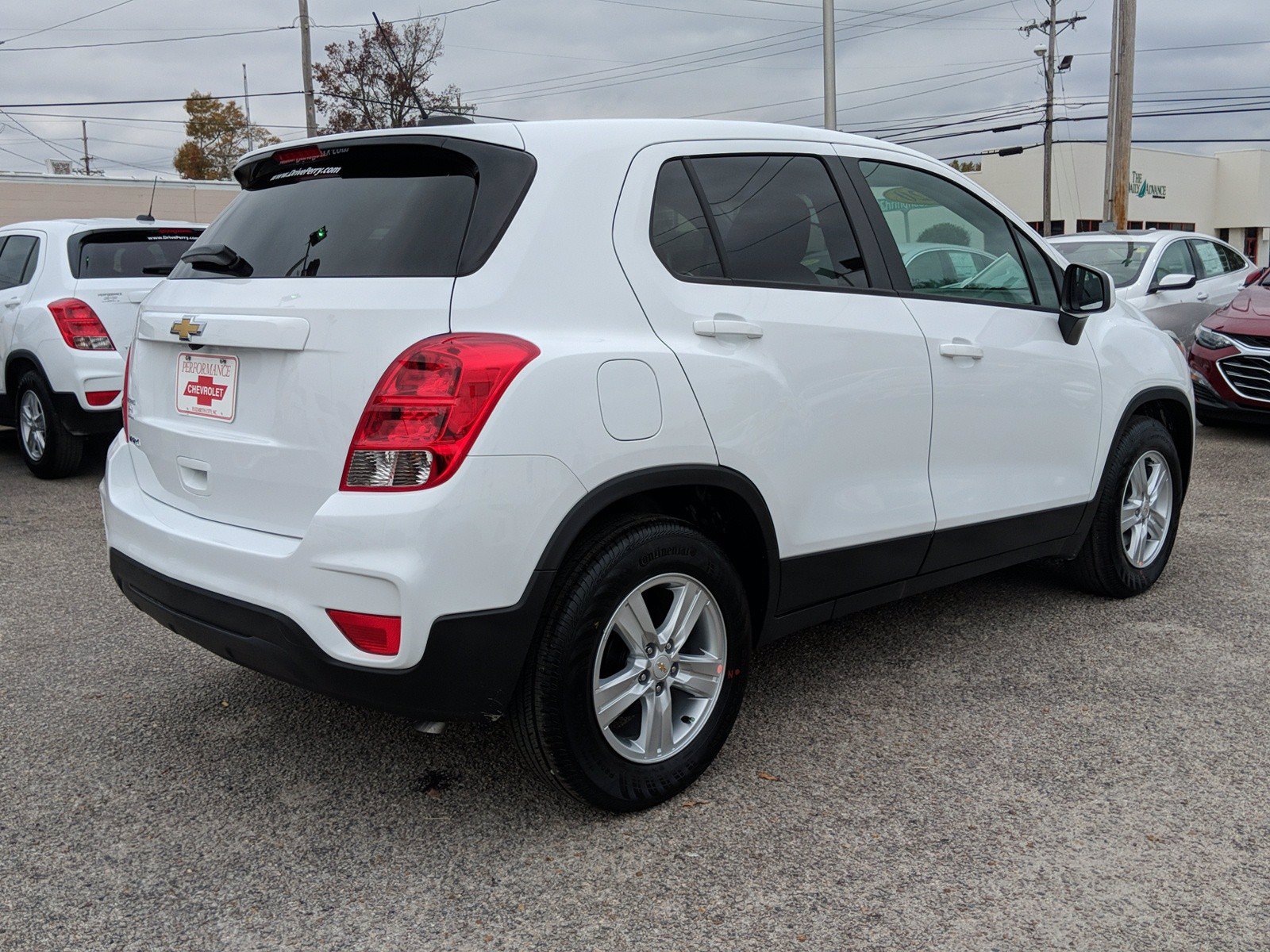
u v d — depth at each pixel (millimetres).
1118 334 4441
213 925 2387
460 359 2398
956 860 2600
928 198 3725
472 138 2721
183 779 3064
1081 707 3486
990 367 3693
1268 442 8469
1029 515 3961
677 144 2996
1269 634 4133
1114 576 4480
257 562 2551
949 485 3600
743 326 2932
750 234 3086
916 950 2262
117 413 7109
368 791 2990
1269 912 2373
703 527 3113
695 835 2738
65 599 4754
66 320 6898
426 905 2453
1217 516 6070
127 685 3766
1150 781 2979
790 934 2324
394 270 2572
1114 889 2467
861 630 4273
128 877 2576
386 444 2396
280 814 2869
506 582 2451
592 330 2646
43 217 28453
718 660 2955
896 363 3350
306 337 2535
